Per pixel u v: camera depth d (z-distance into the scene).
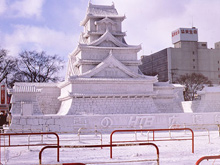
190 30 170.88
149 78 56.25
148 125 41.00
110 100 53.81
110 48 57.81
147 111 55.44
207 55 171.38
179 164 15.81
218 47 182.75
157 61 177.62
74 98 51.81
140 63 59.41
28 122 37.16
